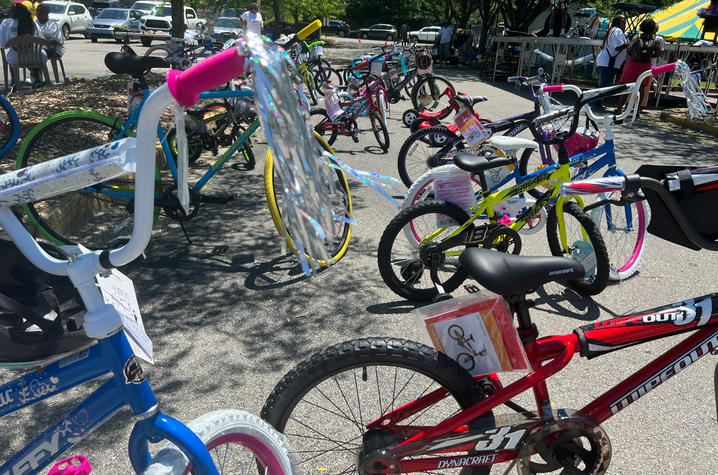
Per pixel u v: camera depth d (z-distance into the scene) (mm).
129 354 1390
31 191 1215
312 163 1135
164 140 4672
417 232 4125
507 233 3854
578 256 3996
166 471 1409
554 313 3920
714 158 8586
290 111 1083
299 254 1097
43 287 1400
